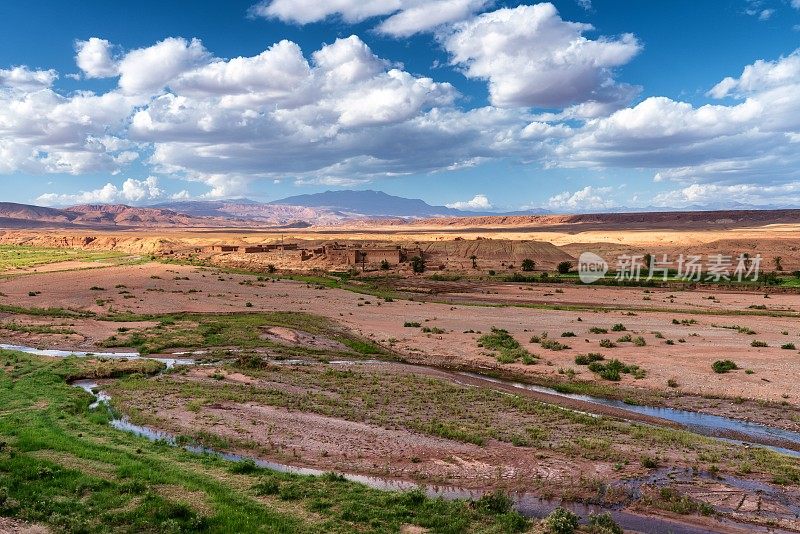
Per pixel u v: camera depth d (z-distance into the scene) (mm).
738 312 74562
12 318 61719
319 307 74938
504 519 17859
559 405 34781
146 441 24734
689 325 64688
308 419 29281
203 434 26375
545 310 76812
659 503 20203
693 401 35594
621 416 32688
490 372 44125
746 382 39156
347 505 18375
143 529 16125
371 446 25672
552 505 20219
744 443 28375
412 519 17609
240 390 34875
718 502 20500
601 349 50688
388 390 35812
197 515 16844
